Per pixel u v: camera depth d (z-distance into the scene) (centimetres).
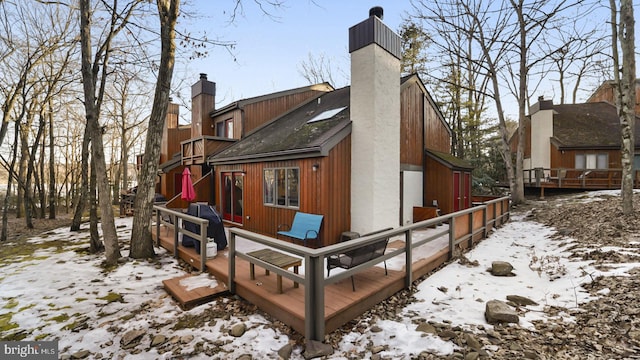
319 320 330
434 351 308
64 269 615
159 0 679
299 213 729
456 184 1029
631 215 771
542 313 381
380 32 712
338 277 362
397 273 487
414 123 982
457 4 1486
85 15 663
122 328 374
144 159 685
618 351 283
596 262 513
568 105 2153
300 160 746
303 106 1401
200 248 596
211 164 1159
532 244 756
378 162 707
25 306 439
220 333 357
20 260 698
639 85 1991
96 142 654
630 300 365
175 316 404
